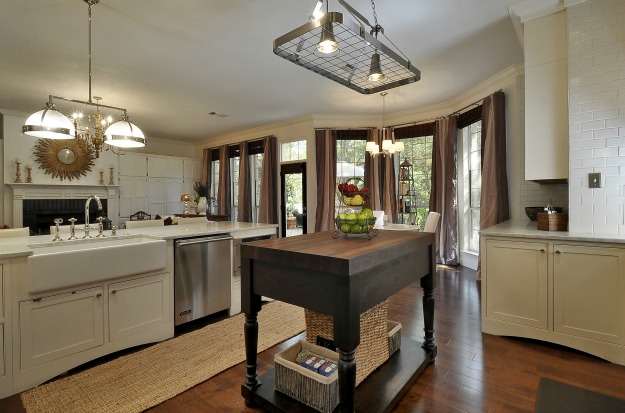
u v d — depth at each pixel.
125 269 2.48
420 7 2.71
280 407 1.73
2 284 1.98
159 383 2.09
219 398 1.95
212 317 3.33
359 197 2.08
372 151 4.96
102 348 2.40
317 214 6.13
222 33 3.10
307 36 2.40
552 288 2.47
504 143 4.09
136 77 4.18
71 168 6.53
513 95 4.01
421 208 5.77
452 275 4.65
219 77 4.22
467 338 2.68
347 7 1.97
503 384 2.03
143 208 7.77
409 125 5.81
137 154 7.64
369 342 2.01
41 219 6.22
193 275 3.04
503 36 3.21
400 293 3.89
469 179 5.18
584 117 2.56
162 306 2.79
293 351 2.00
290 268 1.63
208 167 8.47
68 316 2.23
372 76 2.07
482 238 2.79
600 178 2.51
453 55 3.62
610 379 2.06
